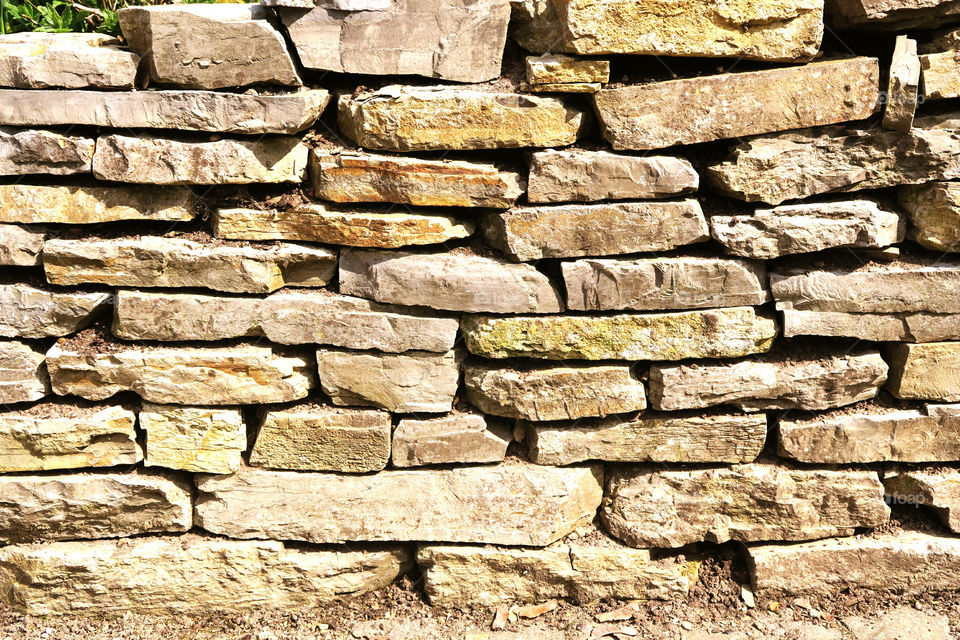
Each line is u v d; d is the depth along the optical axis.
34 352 3.07
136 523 3.16
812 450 3.13
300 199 2.96
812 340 3.15
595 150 2.90
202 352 3.01
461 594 3.20
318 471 3.14
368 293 2.99
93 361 3.00
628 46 2.75
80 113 2.83
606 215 2.91
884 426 3.10
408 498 3.14
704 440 3.13
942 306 2.98
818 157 2.91
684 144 2.88
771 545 3.23
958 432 3.11
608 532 3.24
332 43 2.81
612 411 3.08
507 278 2.96
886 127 2.88
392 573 3.26
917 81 2.79
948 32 2.86
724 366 3.06
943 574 3.17
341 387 3.07
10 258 2.97
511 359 3.11
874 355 3.09
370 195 2.91
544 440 3.11
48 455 3.07
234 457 3.10
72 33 3.29
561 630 3.12
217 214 2.96
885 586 3.21
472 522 3.15
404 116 2.82
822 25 2.83
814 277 2.96
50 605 3.15
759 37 2.77
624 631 3.10
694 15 2.73
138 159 2.86
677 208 2.90
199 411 3.05
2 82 2.81
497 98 2.81
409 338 3.02
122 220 3.06
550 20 2.80
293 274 3.03
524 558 3.16
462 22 2.80
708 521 3.19
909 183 2.94
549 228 2.92
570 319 2.99
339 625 3.15
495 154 3.00
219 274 2.95
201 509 3.15
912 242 3.10
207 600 3.19
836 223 2.91
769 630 3.09
